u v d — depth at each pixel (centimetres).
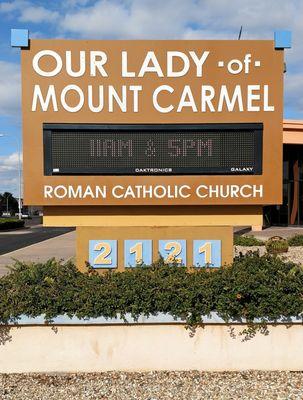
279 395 436
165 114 563
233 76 567
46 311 480
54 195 560
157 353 490
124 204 564
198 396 434
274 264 539
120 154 558
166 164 560
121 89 562
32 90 559
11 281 520
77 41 561
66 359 488
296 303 481
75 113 560
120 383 463
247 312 483
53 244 2133
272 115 567
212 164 561
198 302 484
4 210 11856
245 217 584
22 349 487
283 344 491
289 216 3400
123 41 564
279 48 570
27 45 555
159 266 546
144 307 481
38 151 559
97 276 529
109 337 490
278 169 566
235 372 489
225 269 534
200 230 575
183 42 566
